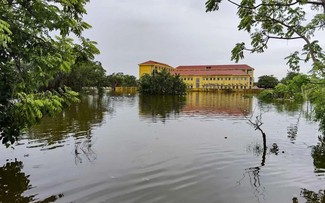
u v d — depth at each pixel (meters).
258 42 6.35
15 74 5.91
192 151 10.98
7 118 5.73
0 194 6.84
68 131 14.59
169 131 15.48
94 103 34.62
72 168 8.73
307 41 5.81
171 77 62.53
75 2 6.11
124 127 16.61
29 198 6.64
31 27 5.60
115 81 91.19
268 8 5.90
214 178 8.02
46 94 6.02
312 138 13.66
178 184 7.52
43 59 5.50
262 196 6.86
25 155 10.02
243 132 15.27
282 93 6.54
